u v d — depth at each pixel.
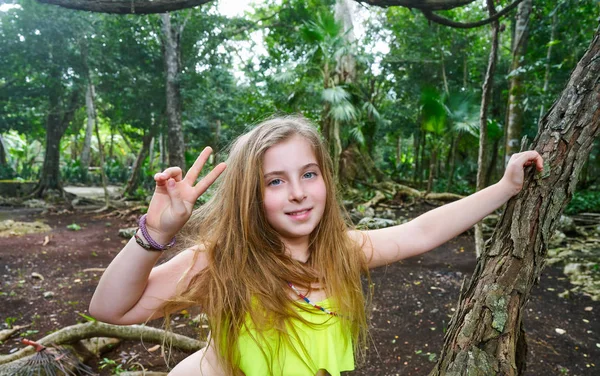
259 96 13.38
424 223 1.31
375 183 11.77
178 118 11.30
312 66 10.40
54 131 13.50
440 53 12.77
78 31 10.62
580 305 4.16
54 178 13.54
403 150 23.92
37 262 5.82
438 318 3.81
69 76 11.29
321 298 1.20
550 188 1.18
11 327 3.59
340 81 11.59
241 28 13.30
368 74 14.21
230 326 1.09
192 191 0.93
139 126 13.80
